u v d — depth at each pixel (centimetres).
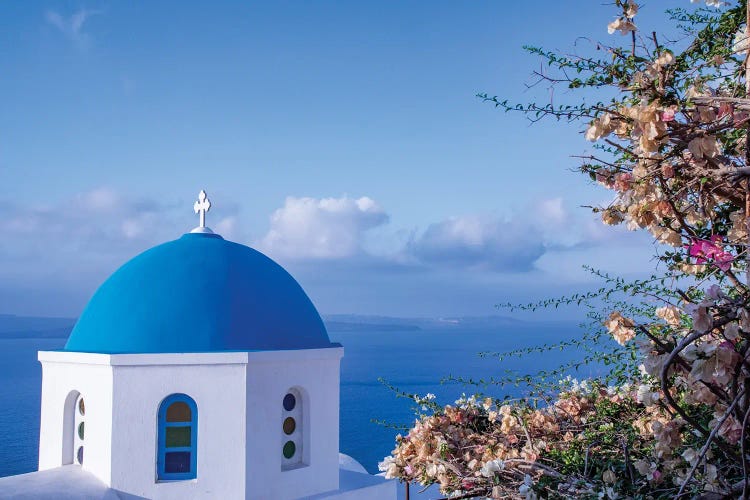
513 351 441
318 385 721
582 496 423
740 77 317
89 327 691
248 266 745
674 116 275
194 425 638
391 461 624
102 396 630
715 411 275
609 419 520
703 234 336
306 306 775
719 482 301
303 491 691
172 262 719
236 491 629
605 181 325
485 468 501
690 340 242
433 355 18675
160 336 659
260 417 650
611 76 314
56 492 588
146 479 617
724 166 288
